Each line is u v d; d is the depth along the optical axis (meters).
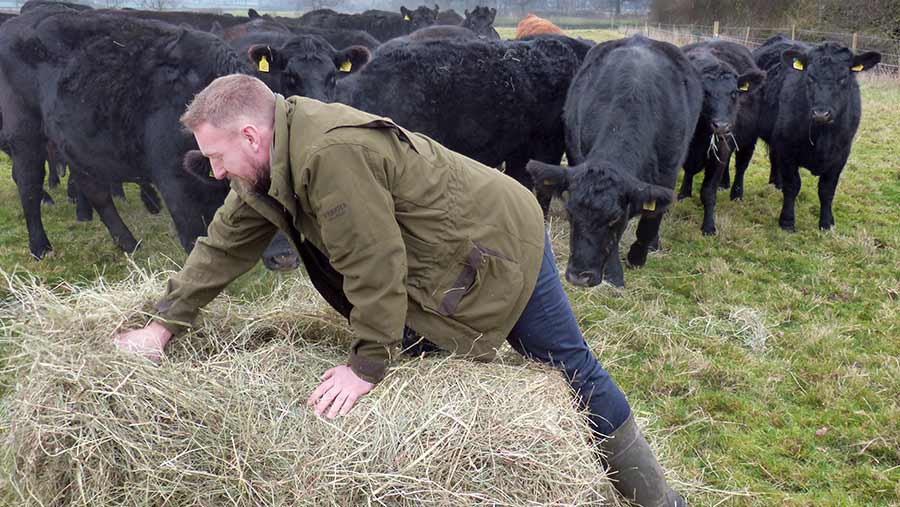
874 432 3.46
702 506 2.92
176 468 1.98
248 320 2.66
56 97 4.93
